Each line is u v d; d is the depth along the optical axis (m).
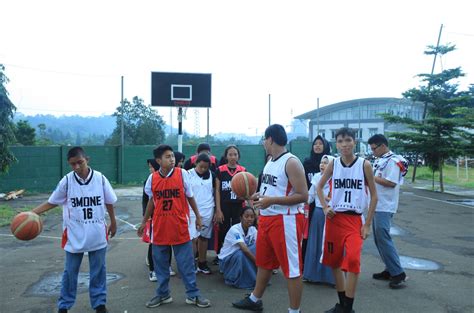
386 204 5.71
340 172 4.77
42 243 8.63
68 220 4.66
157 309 4.98
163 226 4.99
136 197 16.55
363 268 6.70
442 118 18.31
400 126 45.00
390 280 5.97
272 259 4.72
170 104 13.73
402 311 4.91
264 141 4.70
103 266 4.80
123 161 21.17
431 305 5.11
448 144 18.62
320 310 4.95
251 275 5.76
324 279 5.85
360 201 4.70
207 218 6.30
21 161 17.58
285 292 5.58
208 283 5.97
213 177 6.48
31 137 29.11
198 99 13.92
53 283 5.98
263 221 4.61
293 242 4.43
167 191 4.99
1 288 5.77
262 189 4.72
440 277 6.23
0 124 15.71
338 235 4.75
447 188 20.53
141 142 31.06
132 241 8.76
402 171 5.74
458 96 20.70
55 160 18.62
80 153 4.63
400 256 7.52
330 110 53.88
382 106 50.03
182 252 5.08
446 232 9.84
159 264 5.11
